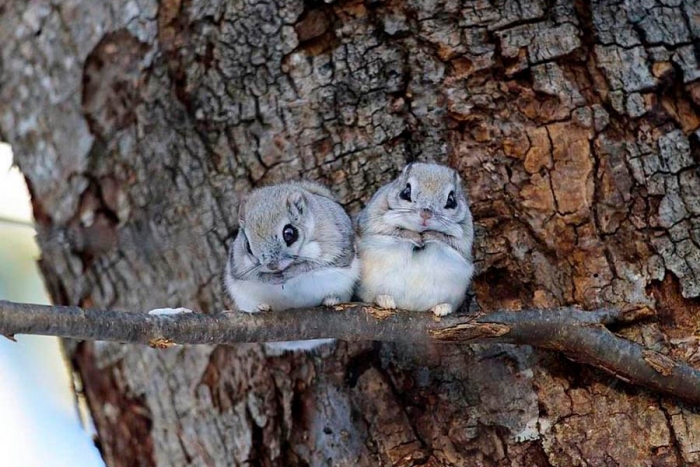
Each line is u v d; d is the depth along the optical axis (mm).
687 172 8789
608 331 7984
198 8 9578
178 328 7281
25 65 10148
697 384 7902
